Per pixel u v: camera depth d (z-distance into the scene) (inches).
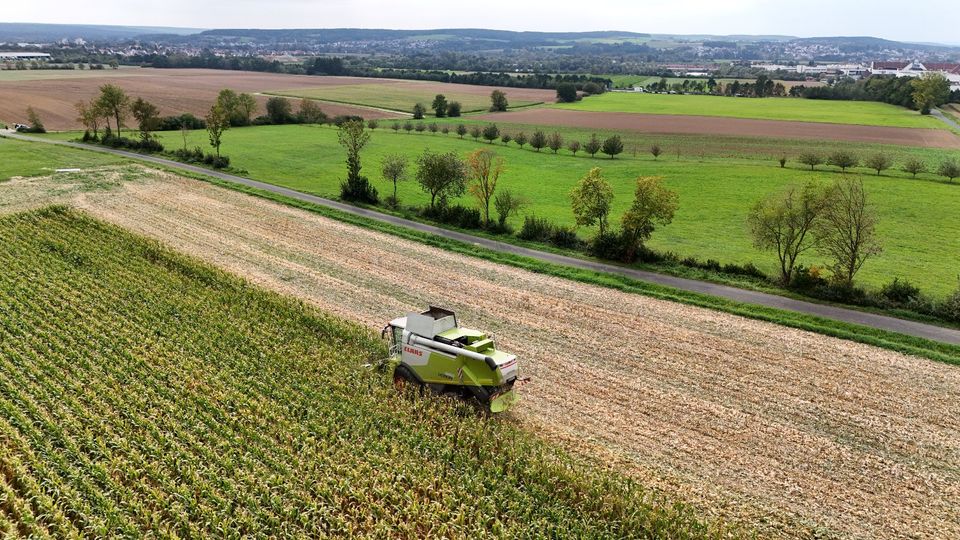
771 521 871.7
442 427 1031.6
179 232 2234.3
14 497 800.3
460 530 812.0
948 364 1371.8
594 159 4320.9
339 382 1163.9
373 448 968.3
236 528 803.4
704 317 1630.2
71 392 1066.1
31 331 1280.8
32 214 2116.1
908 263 2197.3
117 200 2628.0
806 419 1138.7
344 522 806.5
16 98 6702.8
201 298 1535.4
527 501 867.4
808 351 1432.1
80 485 844.0
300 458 928.3
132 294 1515.7
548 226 2358.5
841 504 913.5
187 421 1007.0
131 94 7647.6
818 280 1828.2
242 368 1197.1
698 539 821.2
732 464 998.4
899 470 995.9
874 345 1467.8
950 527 870.4
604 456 1003.3
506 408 1079.0
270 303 1531.7
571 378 1272.1
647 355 1393.9
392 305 1662.2
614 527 837.2
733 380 1283.2
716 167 3922.2
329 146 4574.3
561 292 1797.5
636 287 1841.8
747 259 2219.5
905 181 3459.6
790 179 3531.0
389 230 2368.4
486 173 2513.5
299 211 2628.0
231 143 4603.8
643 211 2031.3
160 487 861.2
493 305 1680.6
